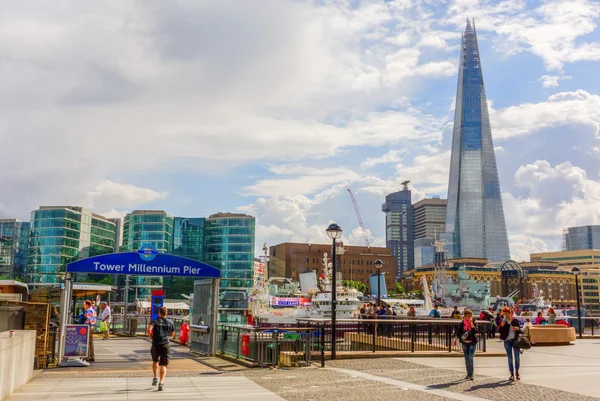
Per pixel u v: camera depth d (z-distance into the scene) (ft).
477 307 448.24
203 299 87.04
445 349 88.02
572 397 49.29
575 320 164.66
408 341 88.33
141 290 564.30
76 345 68.80
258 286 256.52
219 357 79.92
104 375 60.29
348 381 57.21
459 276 491.72
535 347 105.29
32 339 57.93
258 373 63.36
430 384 56.08
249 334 71.77
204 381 56.65
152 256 77.56
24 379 53.42
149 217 622.95
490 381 58.49
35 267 590.14
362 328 104.47
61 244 587.27
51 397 46.16
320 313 238.07
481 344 89.66
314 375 61.72
